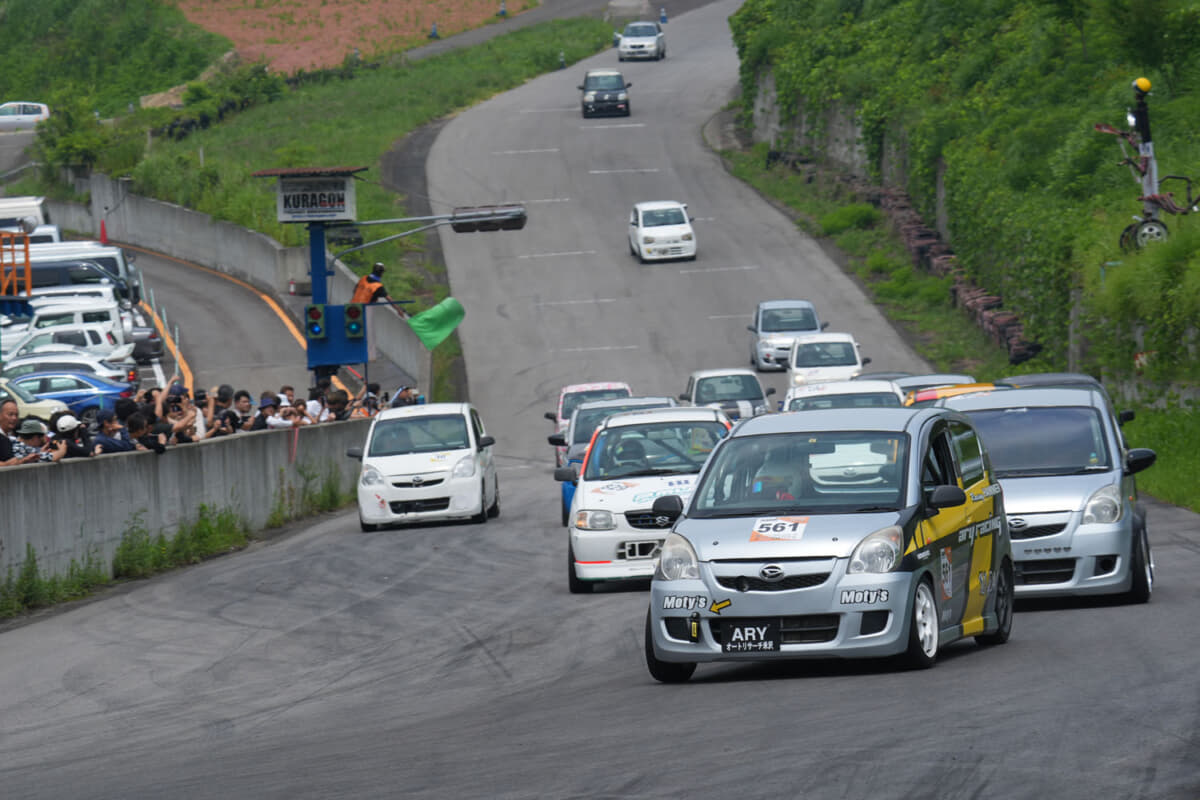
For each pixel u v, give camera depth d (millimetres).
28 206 158250
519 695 25984
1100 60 119125
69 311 110938
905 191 145750
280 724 25016
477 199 164875
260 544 55625
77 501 43656
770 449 26141
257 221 159000
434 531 56312
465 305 132250
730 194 164000
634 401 60031
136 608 40062
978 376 99125
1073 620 30266
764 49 182000
